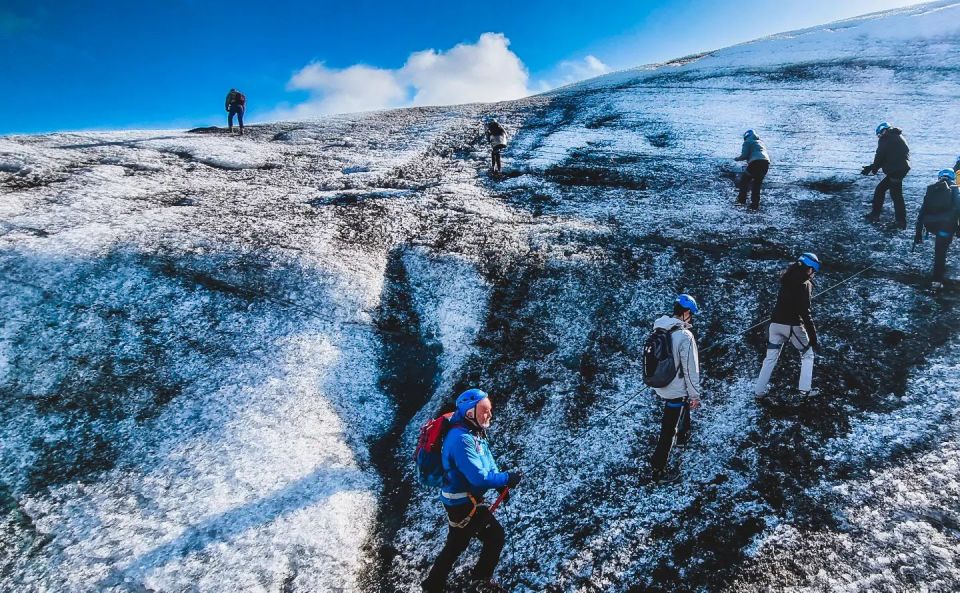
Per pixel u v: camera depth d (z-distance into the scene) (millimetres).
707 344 7383
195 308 7934
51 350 6988
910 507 4605
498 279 9156
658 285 8672
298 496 5508
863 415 5793
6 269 8031
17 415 6211
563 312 8336
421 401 7125
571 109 21094
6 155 13234
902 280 8039
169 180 13188
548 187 13258
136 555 4852
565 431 6309
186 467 5715
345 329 7992
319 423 6465
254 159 15719
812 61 23750
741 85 21578
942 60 20516
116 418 6277
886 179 9672
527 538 5066
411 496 5781
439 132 19094
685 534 4777
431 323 8336
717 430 5934
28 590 4594
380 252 9945
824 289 8141
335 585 4762
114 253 8711
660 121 18062
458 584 4715
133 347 7199
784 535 4570
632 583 4434
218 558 4855
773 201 11539
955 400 5746
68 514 5234
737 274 8758
